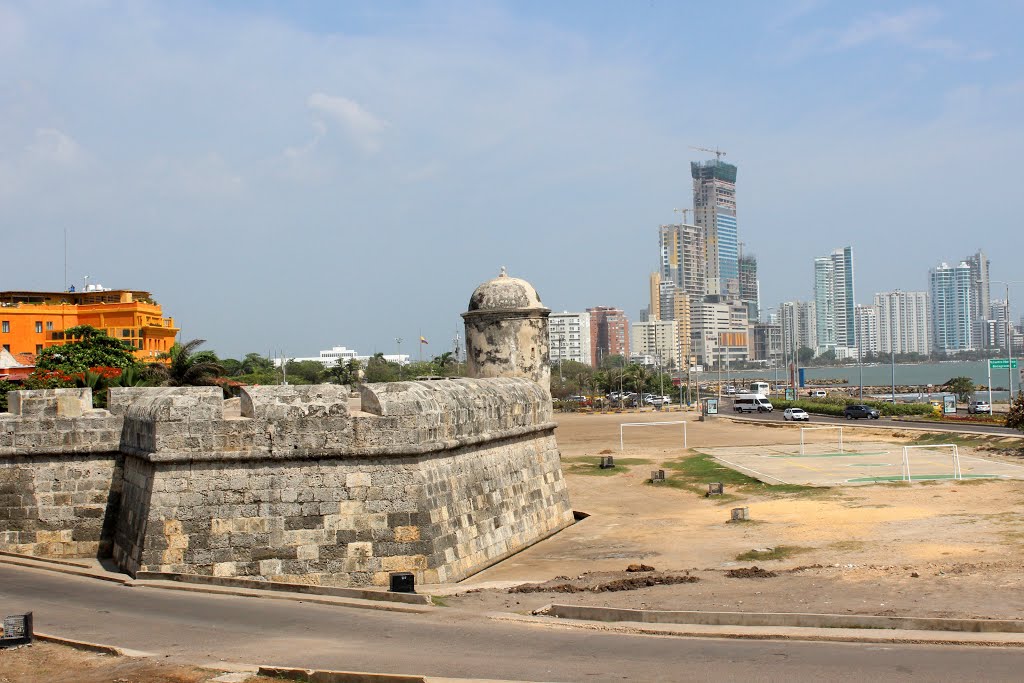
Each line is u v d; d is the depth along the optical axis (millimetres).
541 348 40062
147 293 120875
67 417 27016
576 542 31109
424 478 23812
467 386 27859
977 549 26375
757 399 128250
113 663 17000
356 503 23297
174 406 23250
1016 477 43469
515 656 17062
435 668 16391
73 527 26859
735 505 39375
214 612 20516
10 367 79688
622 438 77875
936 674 15406
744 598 20953
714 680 15430
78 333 80500
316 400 23578
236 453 23188
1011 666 15727
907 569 23391
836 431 81938
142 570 22984
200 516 23078
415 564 23250
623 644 17797
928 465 51062
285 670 16047
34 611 20781
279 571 22938
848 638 17672
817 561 26062
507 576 25375
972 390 166125
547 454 34062
